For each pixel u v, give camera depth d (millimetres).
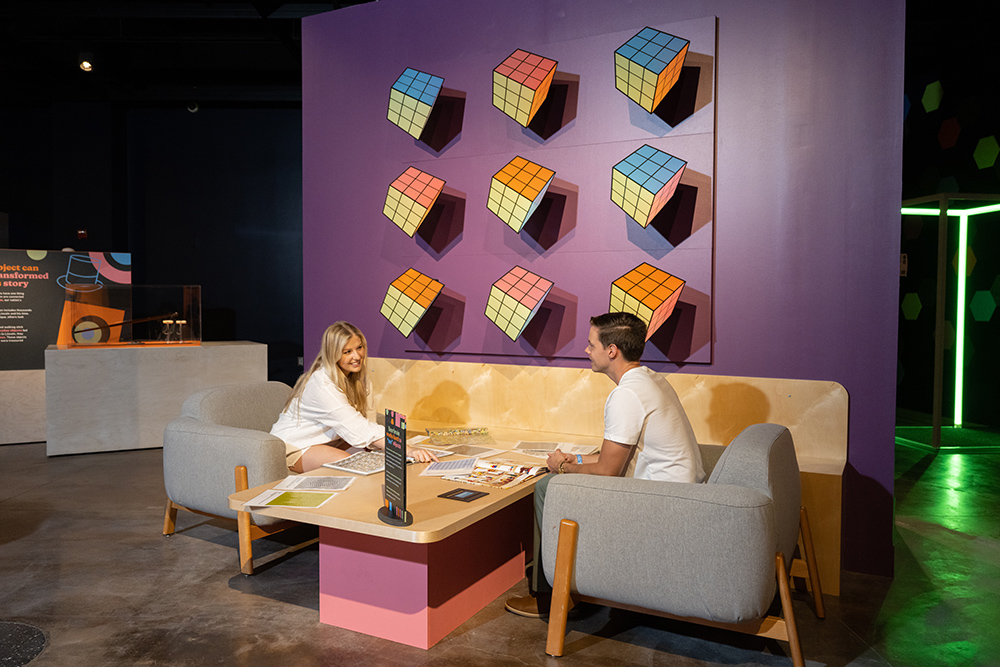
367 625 2295
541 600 2545
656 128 3160
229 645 2203
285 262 7742
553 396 3445
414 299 3582
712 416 3111
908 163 6184
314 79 4078
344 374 3098
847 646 2215
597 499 2035
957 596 2627
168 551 3066
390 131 3844
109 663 2078
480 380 3643
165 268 7691
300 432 3135
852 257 2855
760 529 1827
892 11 2738
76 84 6684
